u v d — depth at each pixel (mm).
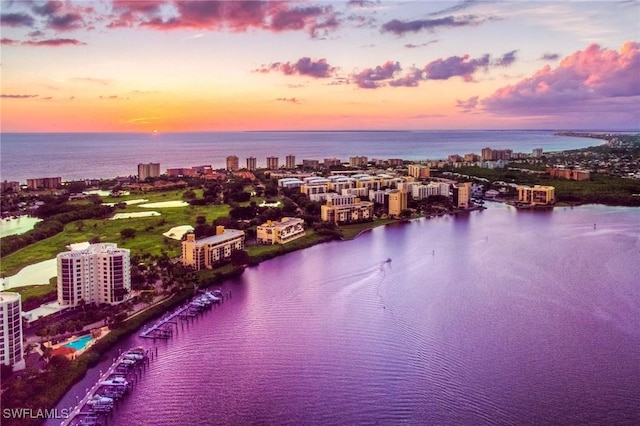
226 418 198250
